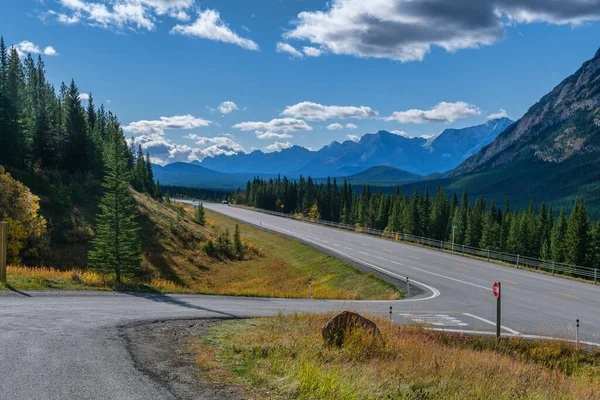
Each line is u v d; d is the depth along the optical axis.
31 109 91.94
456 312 18.91
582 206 79.19
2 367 6.61
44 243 43.91
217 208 131.38
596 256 77.31
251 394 6.25
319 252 48.66
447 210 119.56
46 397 5.57
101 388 6.03
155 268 47.62
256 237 71.81
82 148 79.56
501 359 11.12
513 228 100.44
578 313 18.89
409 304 21.08
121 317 11.52
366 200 132.62
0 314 10.59
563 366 12.08
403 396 6.52
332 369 7.58
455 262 38.78
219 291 22.09
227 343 9.47
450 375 8.14
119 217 32.41
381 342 10.17
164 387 6.28
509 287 26.36
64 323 10.08
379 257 42.53
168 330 10.41
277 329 11.73
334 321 10.36
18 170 61.09
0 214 38.47
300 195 164.62
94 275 19.98
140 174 106.81
